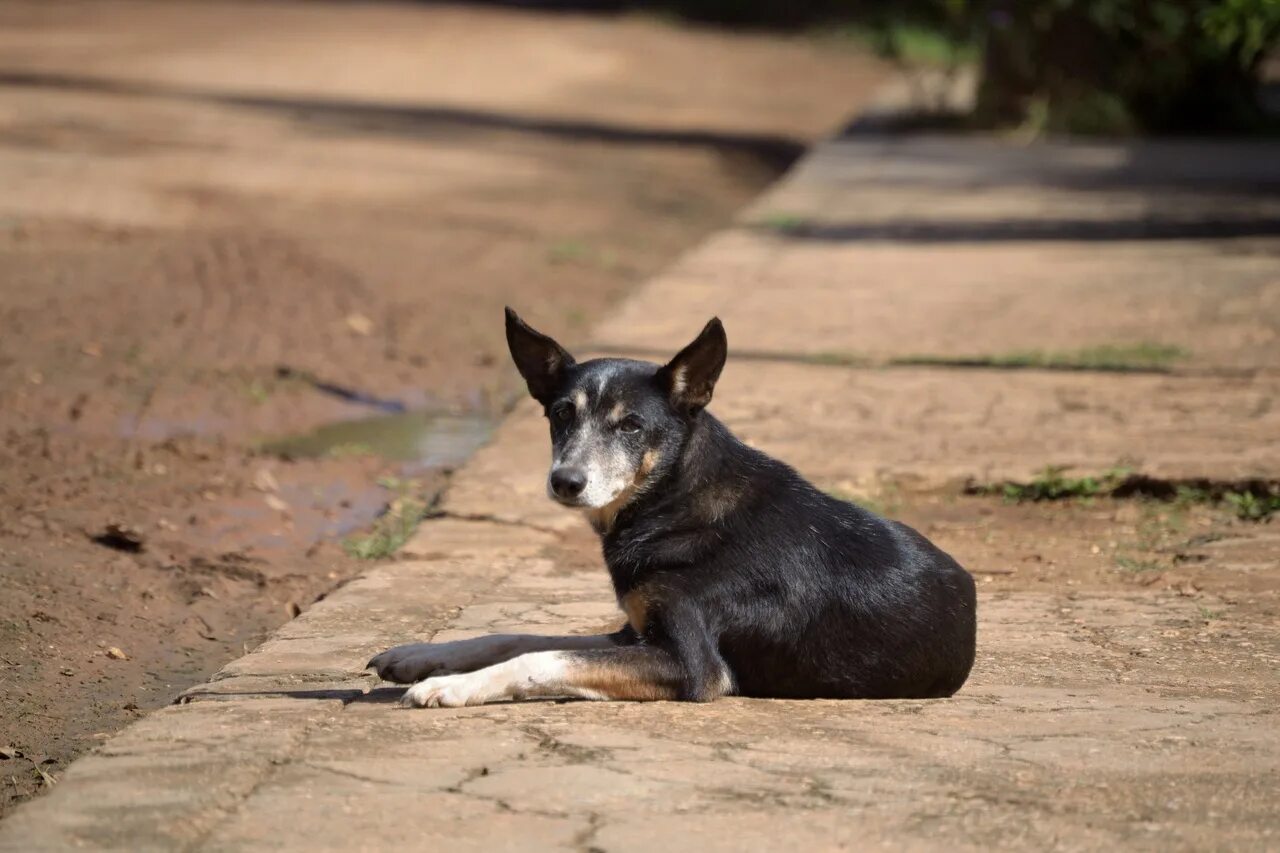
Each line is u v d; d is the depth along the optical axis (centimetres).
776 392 1343
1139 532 1009
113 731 750
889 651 680
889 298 1770
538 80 4334
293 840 524
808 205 2533
